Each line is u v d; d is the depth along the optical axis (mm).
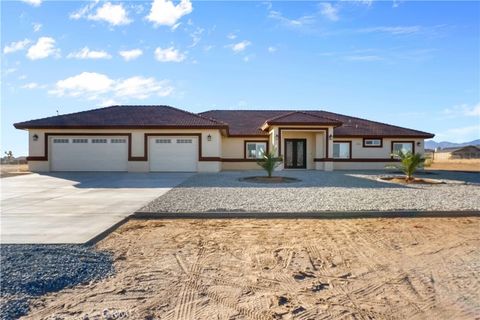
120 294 4961
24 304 4551
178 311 4500
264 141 30969
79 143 25969
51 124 25703
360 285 5398
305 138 30219
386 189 16125
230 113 36344
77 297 4844
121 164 25984
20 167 36562
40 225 8648
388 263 6371
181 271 5875
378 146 31516
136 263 6227
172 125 25781
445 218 10211
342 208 11125
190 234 8305
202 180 20141
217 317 4359
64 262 5996
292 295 5020
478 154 77875
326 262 6410
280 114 36312
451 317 4418
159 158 26047
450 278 5676
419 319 4371
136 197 13445
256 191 15250
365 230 8734
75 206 11414
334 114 37031
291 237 8070
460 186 17625
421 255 6824
